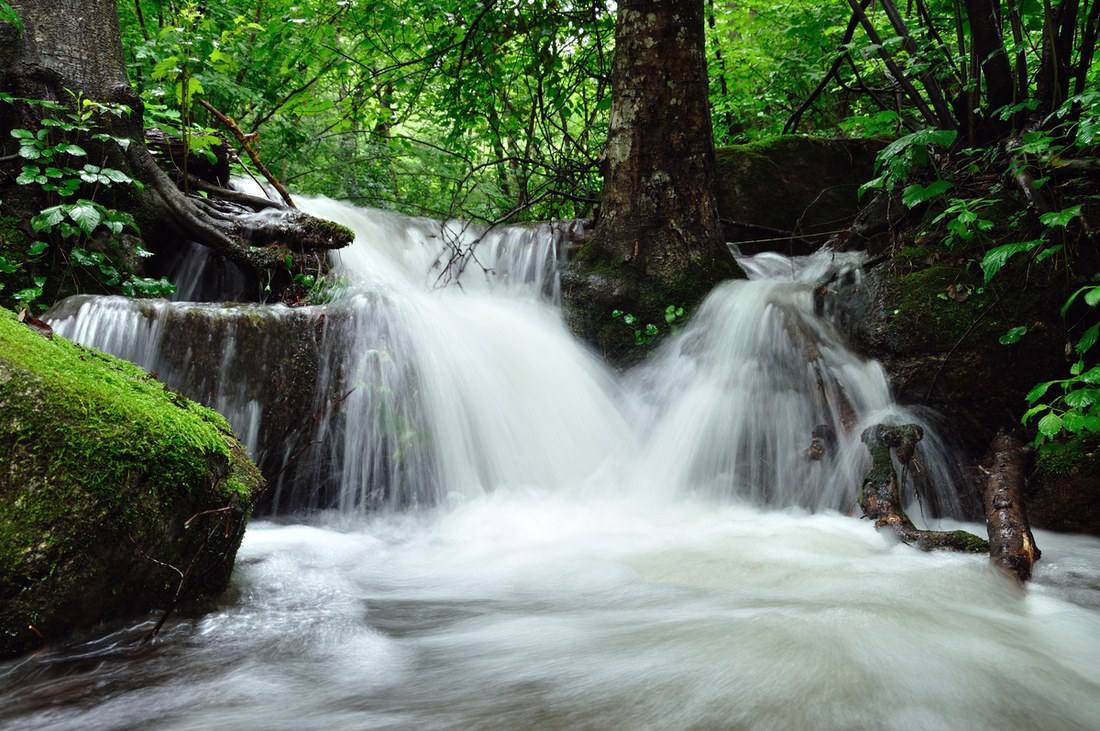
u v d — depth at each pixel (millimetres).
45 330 3299
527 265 6508
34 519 2225
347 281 5289
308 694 2139
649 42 5586
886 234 5547
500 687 2195
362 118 9820
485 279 6625
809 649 2422
